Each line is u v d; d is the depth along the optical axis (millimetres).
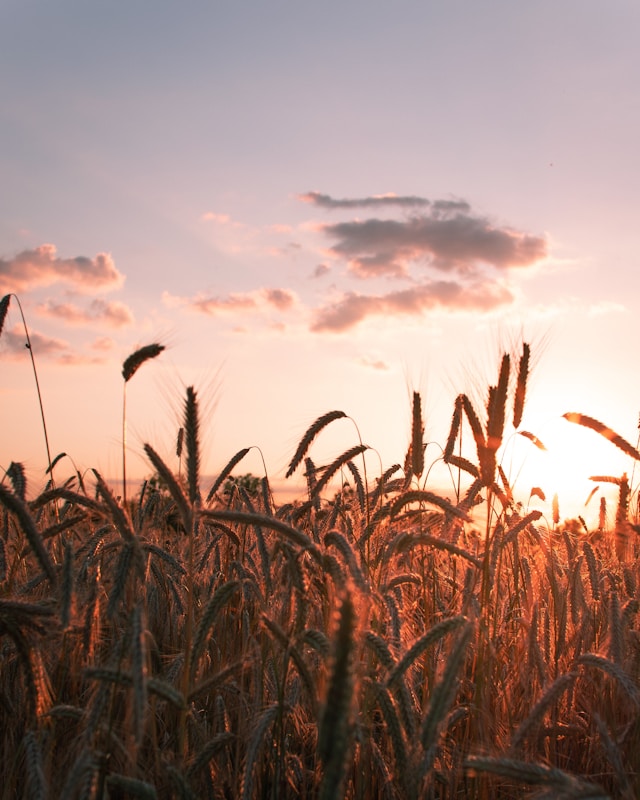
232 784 790
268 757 781
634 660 838
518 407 857
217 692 857
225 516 722
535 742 793
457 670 643
